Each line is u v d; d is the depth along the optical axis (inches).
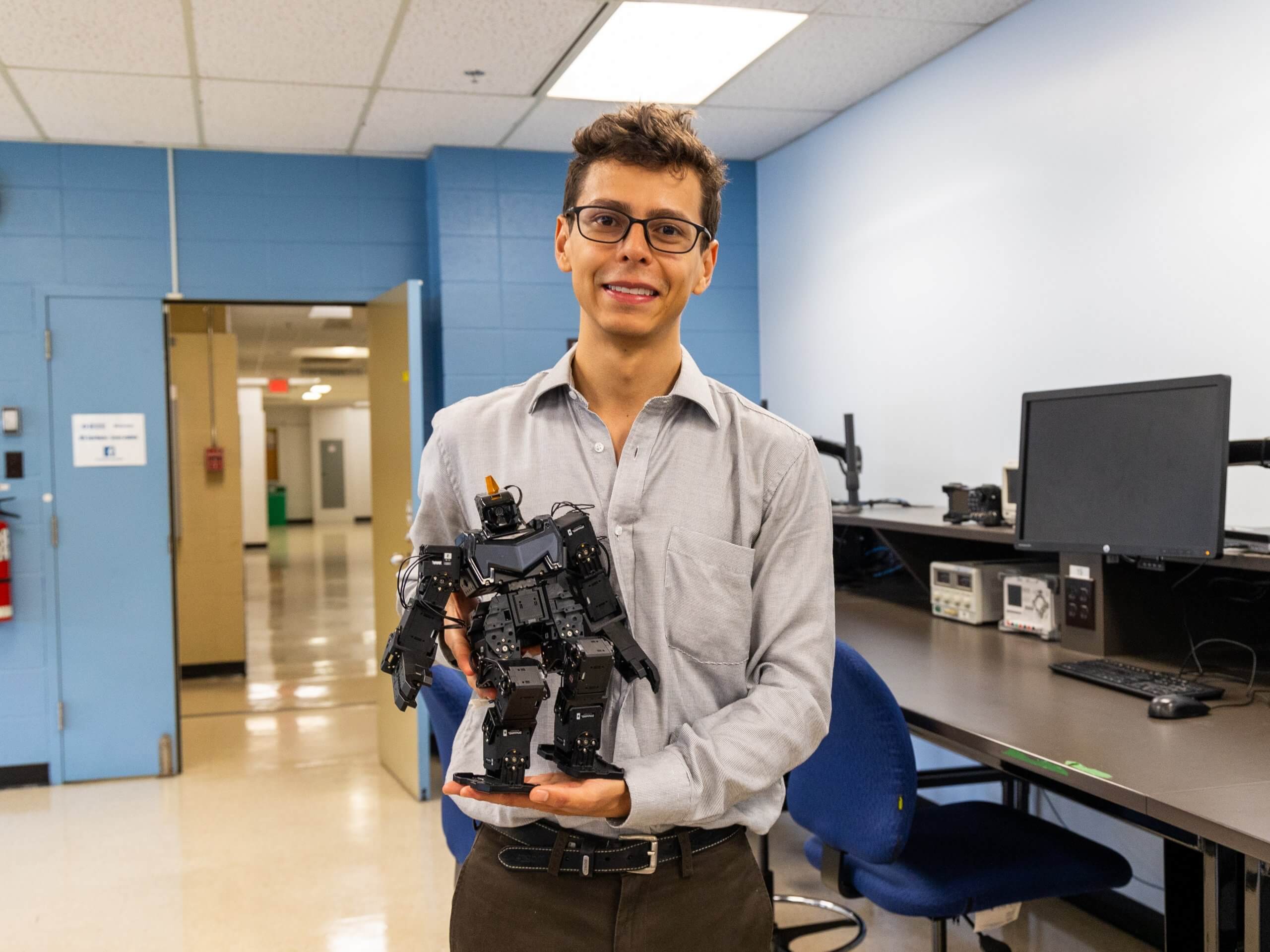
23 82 131.0
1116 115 105.1
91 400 160.4
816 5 113.6
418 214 172.6
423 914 113.4
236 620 233.8
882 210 144.7
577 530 36.4
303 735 185.8
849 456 138.6
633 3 111.3
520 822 38.7
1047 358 115.7
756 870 41.3
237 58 124.2
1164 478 79.0
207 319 231.0
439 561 36.5
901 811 70.3
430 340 172.2
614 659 34.9
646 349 38.9
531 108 146.1
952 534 108.1
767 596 39.1
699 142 37.5
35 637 159.5
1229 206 93.5
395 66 128.3
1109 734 67.4
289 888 120.6
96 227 159.8
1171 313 100.0
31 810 148.8
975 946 102.4
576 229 37.3
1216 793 55.1
